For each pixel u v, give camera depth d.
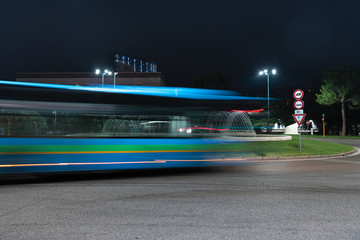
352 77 42.97
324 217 4.99
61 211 5.25
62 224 4.54
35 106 8.70
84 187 7.41
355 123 60.41
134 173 9.69
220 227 4.44
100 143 9.48
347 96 46.09
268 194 6.73
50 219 4.79
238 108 19.45
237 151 14.00
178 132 10.88
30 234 4.10
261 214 5.15
